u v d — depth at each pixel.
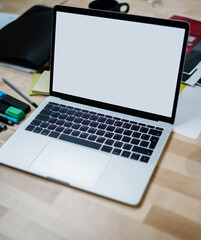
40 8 1.22
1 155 0.75
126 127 0.79
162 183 0.69
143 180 0.68
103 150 0.74
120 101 0.82
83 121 0.81
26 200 0.68
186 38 0.73
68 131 0.79
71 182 0.69
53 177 0.70
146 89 0.79
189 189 0.68
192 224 0.62
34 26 1.09
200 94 0.89
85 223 0.63
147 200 0.66
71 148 0.75
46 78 0.95
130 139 0.76
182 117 0.83
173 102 0.77
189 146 0.76
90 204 0.66
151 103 0.79
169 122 0.79
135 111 0.81
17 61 1.02
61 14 0.84
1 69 1.02
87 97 0.85
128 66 0.80
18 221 0.65
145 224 0.63
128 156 0.72
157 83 0.78
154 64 0.77
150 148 0.74
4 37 1.07
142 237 0.61
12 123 0.84
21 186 0.70
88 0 1.31
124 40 0.79
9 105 0.88
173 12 1.21
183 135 0.79
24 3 1.31
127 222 0.63
